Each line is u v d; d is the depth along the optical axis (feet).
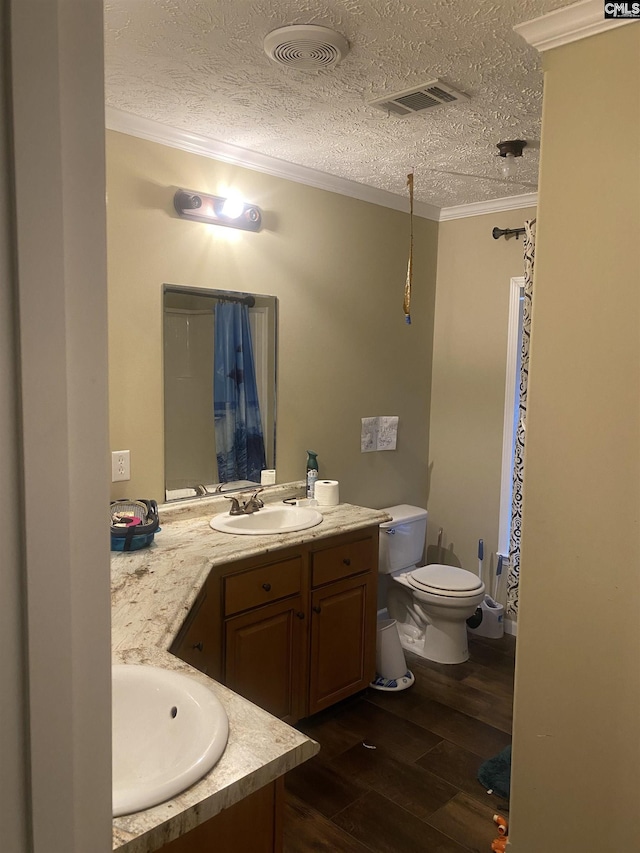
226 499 9.27
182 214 8.47
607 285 5.28
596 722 5.56
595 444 5.42
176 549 7.45
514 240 11.41
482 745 8.44
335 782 7.64
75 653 1.71
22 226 1.49
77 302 1.63
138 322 8.23
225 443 9.36
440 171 9.87
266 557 7.76
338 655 8.94
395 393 12.05
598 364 5.37
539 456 5.77
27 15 1.48
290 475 10.29
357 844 6.67
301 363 10.28
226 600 7.34
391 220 11.56
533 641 5.90
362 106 7.35
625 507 5.28
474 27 5.54
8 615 1.55
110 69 6.47
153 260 8.30
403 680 9.89
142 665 4.31
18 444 1.53
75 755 1.73
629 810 5.41
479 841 6.73
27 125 1.49
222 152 8.80
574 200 5.43
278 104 7.32
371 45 5.89
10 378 1.51
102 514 1.75
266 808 3.70
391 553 11.12
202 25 5.58
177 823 2.88
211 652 7.20
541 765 5.93
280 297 9.87
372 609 9.45
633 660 5.30
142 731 4.00
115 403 8.11
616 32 5.10
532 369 5.80
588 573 5.52
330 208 10.46
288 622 8.17
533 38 5.50
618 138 5.15
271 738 3.51
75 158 1.61
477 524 12.30
